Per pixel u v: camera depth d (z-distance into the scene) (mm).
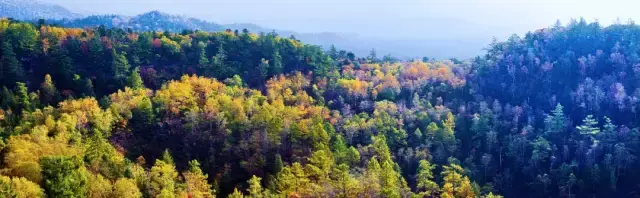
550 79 177125
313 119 137375
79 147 100625
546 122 148875
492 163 138375
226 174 113125
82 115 116438
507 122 153000
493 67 192000
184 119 129625
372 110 161375
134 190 83938
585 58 179625
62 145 97438
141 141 122688
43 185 81188
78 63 160500
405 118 153000
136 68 158625
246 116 132875
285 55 192375
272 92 155875
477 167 136625
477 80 188375
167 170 95062
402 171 128125
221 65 173500
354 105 167750
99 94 148875
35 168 81938
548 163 136125
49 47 161500
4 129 108000
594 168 125062
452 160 128875
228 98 139250
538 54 194000
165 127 128250
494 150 144500
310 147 125188
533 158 133750
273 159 120250
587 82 166750
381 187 93625
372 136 132750
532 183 130375
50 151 92562
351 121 143125
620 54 177250
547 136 144875
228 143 122250
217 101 138250
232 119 132000
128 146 118875
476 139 148000
